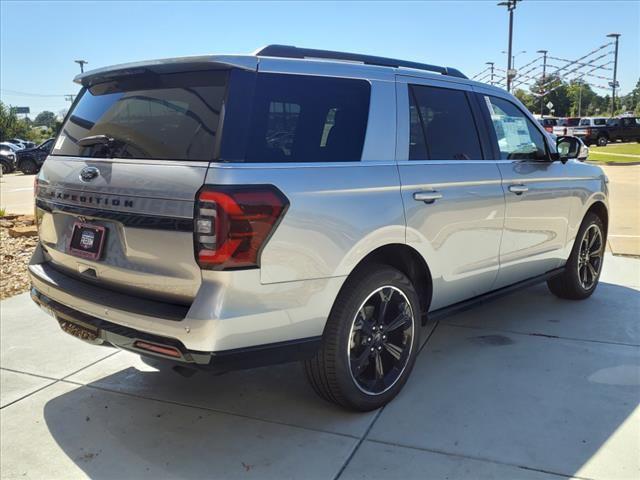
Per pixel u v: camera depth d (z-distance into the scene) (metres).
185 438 3.28
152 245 2.87
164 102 3.11
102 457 3.12
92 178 3.16
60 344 4.70
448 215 3.78
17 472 3.00
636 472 2.85
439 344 4.52
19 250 8.21
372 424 3.35
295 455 3.07
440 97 3.97
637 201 12.43
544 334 4.69
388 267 3.45
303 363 3.31
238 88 2.92
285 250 2.88
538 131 4.84
